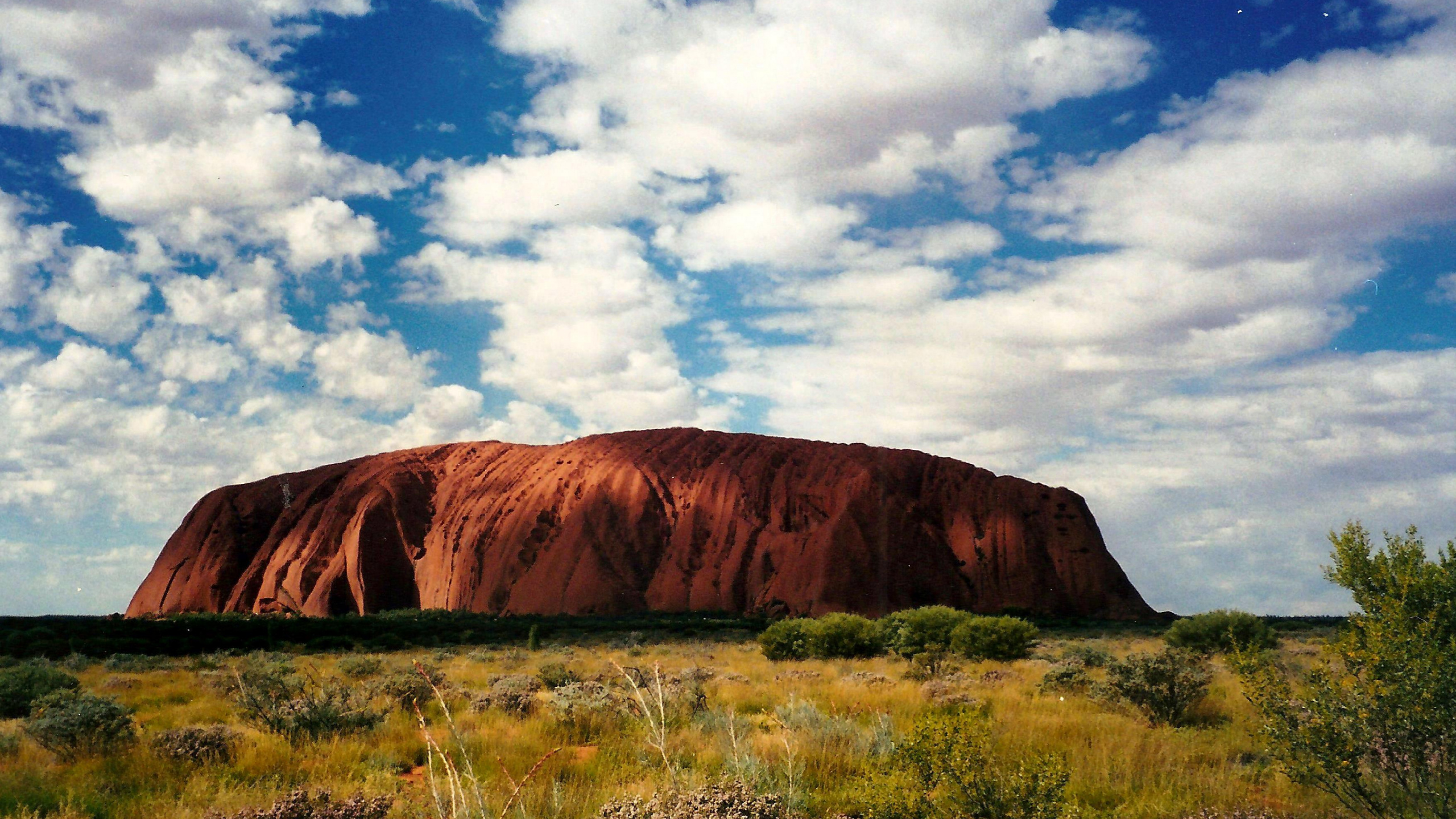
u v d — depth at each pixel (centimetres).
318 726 1288
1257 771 933
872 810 739
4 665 3428
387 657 3975
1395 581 769
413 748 1214
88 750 1182
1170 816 798
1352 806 759
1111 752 1045
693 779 852
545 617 9850
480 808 523
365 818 796
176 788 1001
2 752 1211
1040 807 682
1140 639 5384
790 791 762
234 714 1600
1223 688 1752
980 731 745
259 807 852
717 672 2456
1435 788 697
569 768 1023
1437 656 703
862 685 1973
